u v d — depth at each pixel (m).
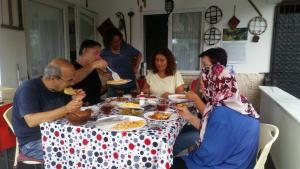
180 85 2.68
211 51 2.02
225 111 1.36
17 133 1.69
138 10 4.66
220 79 1.40
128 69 3.16
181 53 4.67
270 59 4.23
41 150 1.67
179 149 1.93
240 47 4.30
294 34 4.11
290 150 1.94
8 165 2.30
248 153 1.37
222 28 4.32
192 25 4.53
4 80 2.78
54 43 3.67
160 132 1.37
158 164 1.34
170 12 4.53
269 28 4.16
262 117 3.51
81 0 4.21
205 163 1.42
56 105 1.73
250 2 4.14
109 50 3.07
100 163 1.43
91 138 1.42
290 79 4.23
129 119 1.62
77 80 2.15
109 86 2.77
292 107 2.10
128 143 1.37
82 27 4.36
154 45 4.72
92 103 2.26
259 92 4.20
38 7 3.31
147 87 2.70
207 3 4.34
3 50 2.75
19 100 1.58
